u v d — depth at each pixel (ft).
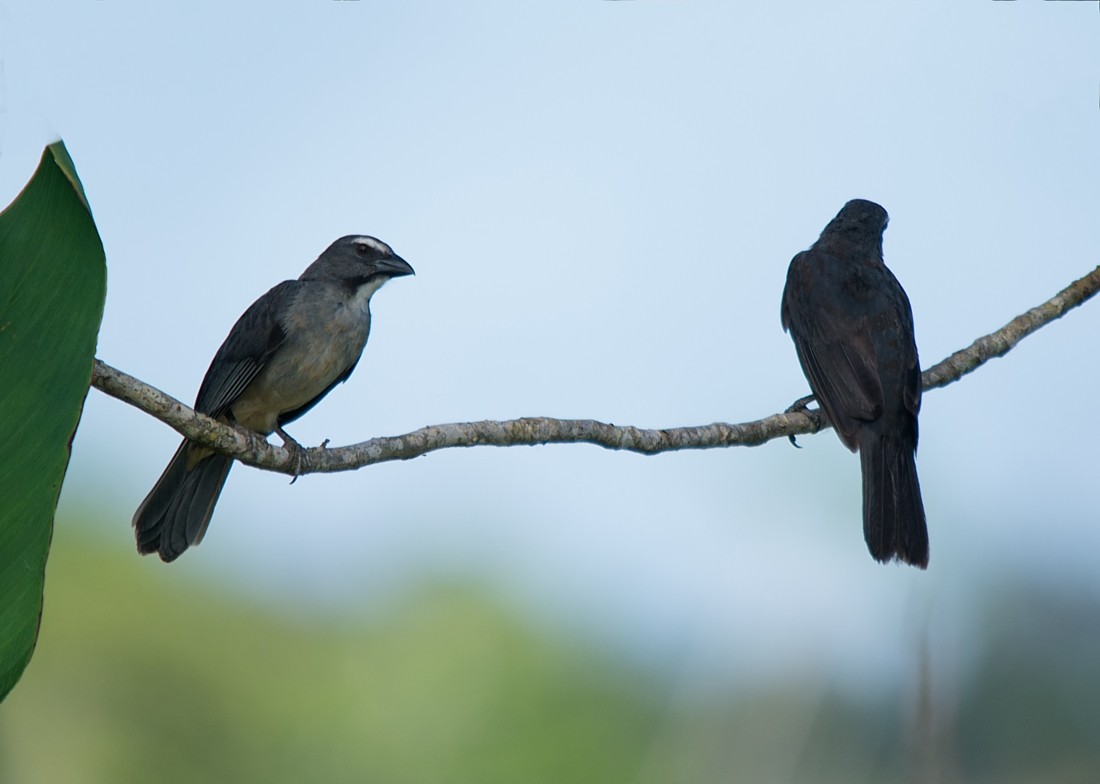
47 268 16.15
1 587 15.84
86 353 16.20
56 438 16.07
